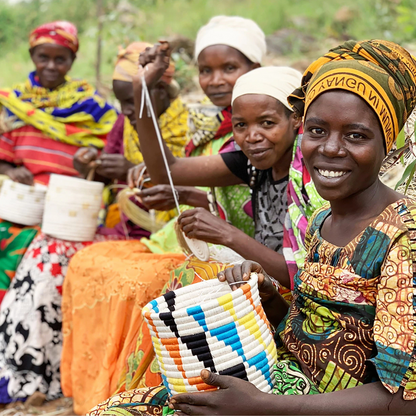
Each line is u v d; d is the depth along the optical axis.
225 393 1.76
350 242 1.86
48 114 4.38
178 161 3.09
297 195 2.54
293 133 2.66
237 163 3.01
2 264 3.94
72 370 3.40
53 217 3.80
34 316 3.70
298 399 1.74
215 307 1.84
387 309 1.73
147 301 3.03
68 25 4.44
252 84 2.59
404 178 2.15
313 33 7.79
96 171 3.98
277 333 2.16
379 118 1.80
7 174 4.35
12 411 3.56
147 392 2.13
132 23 8.82
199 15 9.12
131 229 4.04
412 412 1.70
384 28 7.12
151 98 2.92
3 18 10.95
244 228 3.20
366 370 1.83
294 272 2.49
